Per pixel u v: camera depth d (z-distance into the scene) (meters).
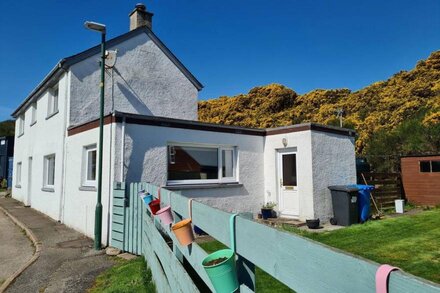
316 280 1.04
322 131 10.20
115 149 7.72
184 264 3.45
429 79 30.78
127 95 11.70
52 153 11.85
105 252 7.04
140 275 4.99
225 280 1.62
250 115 42.44
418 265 5.53
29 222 10.66
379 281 0.82
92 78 10.88
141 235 6.64
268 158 10.91
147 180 8.14
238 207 10.12
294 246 1.15
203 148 9.73
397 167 16.95
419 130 19.06
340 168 10.66
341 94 38.81
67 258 6.65
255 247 1.45
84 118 10.63
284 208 10.53
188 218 2.62
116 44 11.62
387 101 30.70
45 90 13.25
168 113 12.74
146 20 13.12
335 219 9.62
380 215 10.80
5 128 41.78
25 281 5.41
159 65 12.69
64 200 10.43
